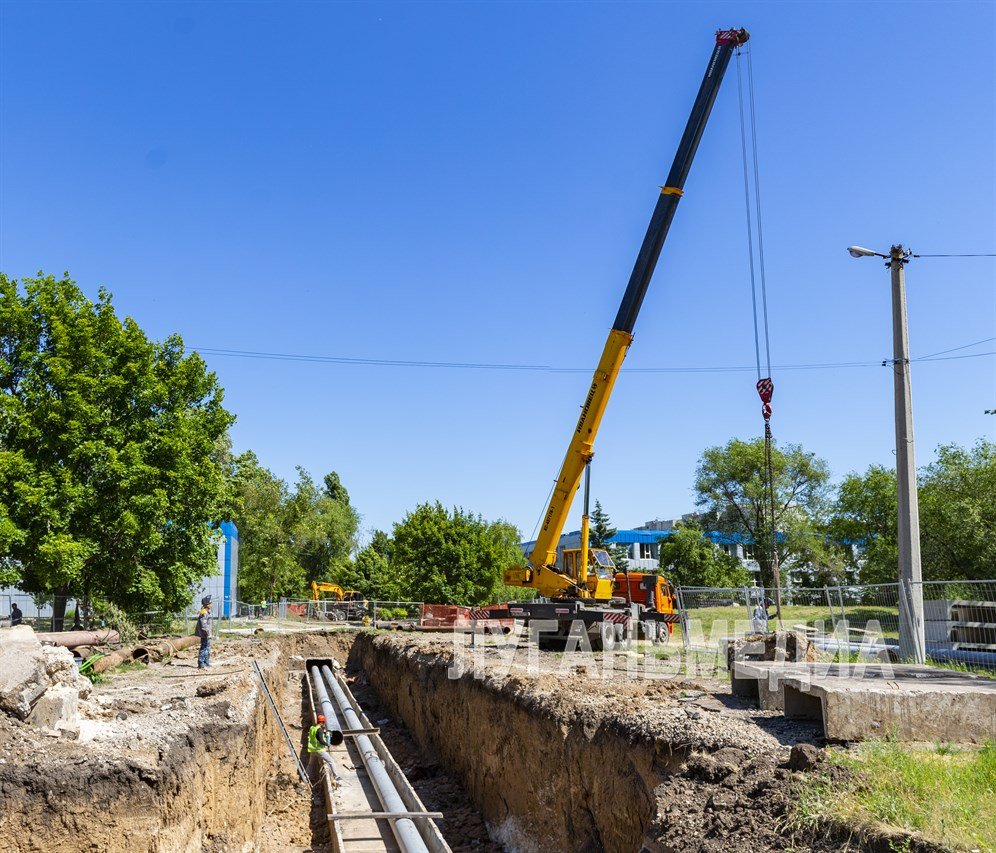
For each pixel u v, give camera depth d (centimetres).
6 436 2308
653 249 1948
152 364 2628
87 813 782
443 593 4591
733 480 5700
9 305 2372
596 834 979
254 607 5831
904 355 1513
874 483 4388
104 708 1087
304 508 6819
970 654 1319
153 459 2533
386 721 2330
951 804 579
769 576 5459
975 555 2991
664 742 864
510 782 1301
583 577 2223
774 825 619
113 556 2462
